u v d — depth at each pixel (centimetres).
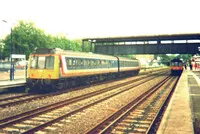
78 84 2498
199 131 830
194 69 5144
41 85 1973
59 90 2091
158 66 10500
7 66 4081
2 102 1492
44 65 1930
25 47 6006
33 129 885
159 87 2511
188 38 4803
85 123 1028
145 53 5028
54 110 1284
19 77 2783
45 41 6469
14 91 1956
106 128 896
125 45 5122
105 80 3362
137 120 1087
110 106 1422
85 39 5006
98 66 2845
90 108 1352
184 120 941
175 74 4862
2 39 6550
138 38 4834
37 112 1166
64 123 1024
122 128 951
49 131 900
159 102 1592
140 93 2033
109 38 4856
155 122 1041
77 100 1582
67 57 2089
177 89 1973
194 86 2206
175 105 1259
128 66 4288
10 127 947
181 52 4859
